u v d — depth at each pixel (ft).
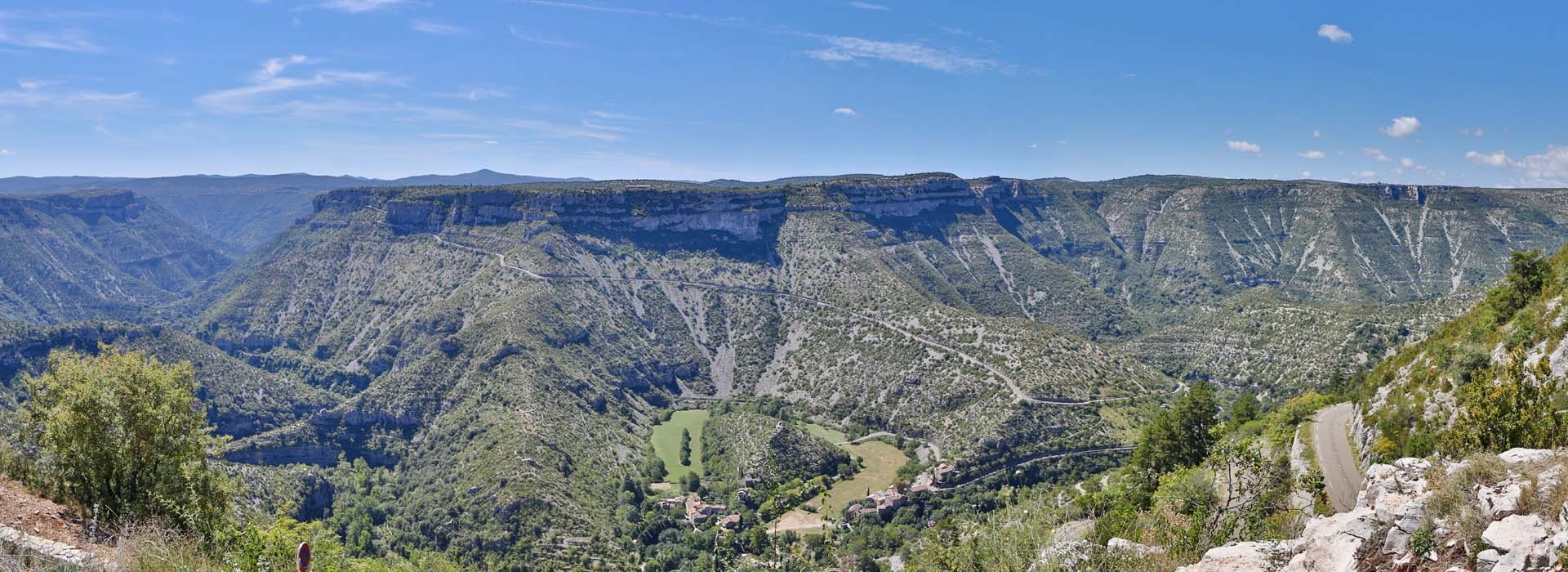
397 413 547.49
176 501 78.79
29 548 60.39
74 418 77.10
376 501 441.68
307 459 510.99
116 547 64.28
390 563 155.22
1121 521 69.10
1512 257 189.06
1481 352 152.97
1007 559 60.08
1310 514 68.28
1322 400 254.47
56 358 80.94
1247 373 582.35
